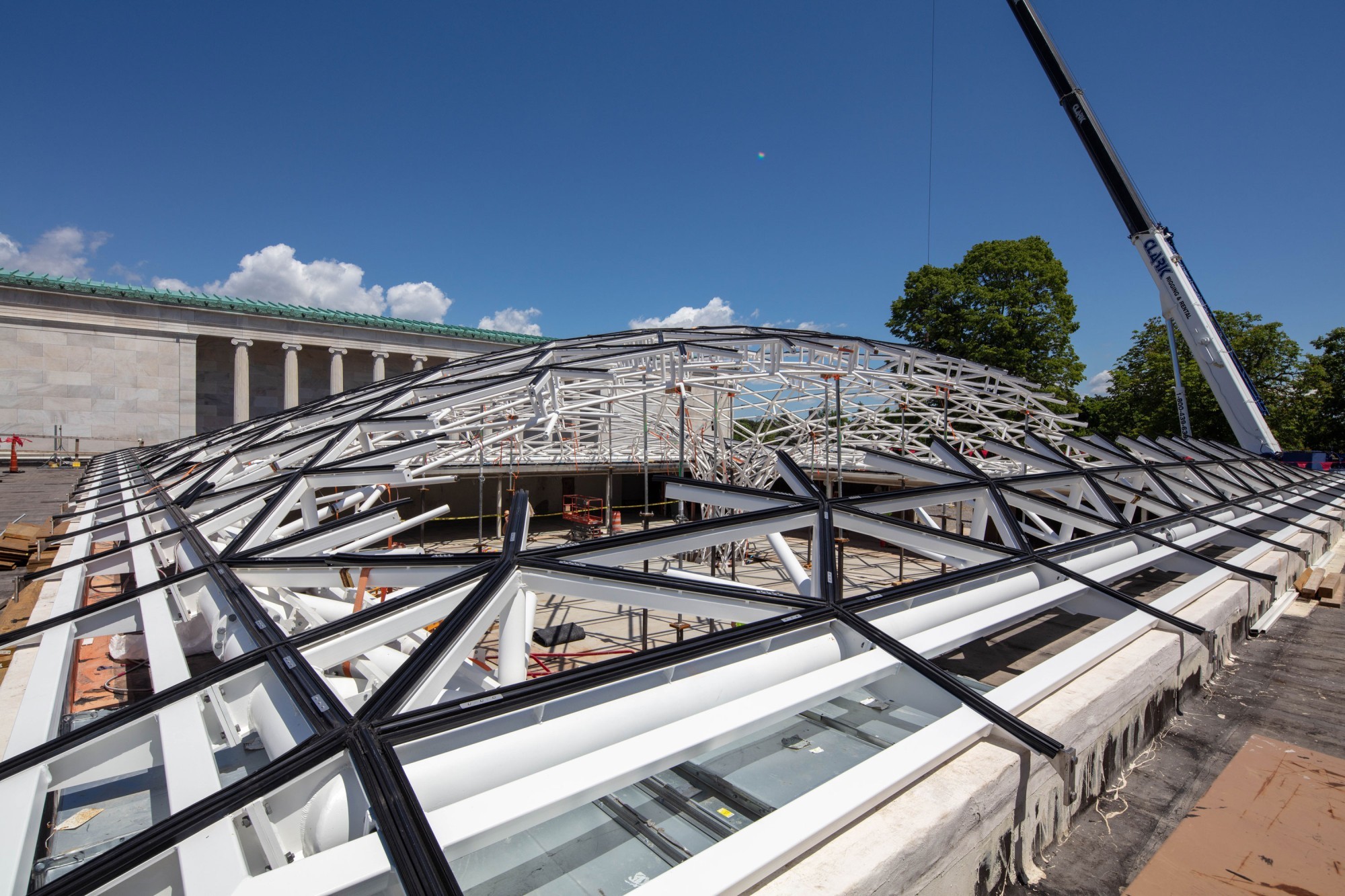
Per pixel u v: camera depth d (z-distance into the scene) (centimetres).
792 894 329
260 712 455
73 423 5412
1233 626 1024
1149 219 3172
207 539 1027
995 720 498
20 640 631
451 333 7119
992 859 464
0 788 366
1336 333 6106
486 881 422
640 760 390
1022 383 2895
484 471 3206
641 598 629
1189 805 605
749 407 3403
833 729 633
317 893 285
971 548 908
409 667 457
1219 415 4831
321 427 1928
